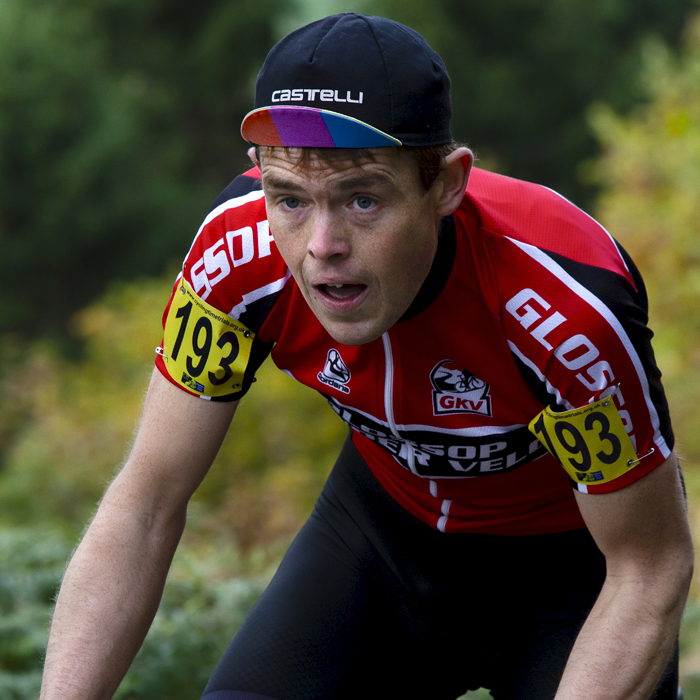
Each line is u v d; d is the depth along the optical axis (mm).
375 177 4258
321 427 24297
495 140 90000
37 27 76562
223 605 11648
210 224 5352
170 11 90938
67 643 5188
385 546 6340
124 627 5324
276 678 5777
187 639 10602
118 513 5496
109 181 74625
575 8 92500
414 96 4289
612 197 27672
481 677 6363
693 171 24266
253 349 5516
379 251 4371
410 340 5074
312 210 4391
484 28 91500
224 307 5371
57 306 76000
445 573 6188
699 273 23141
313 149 4219
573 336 4648
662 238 24016
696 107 26953
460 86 87062
